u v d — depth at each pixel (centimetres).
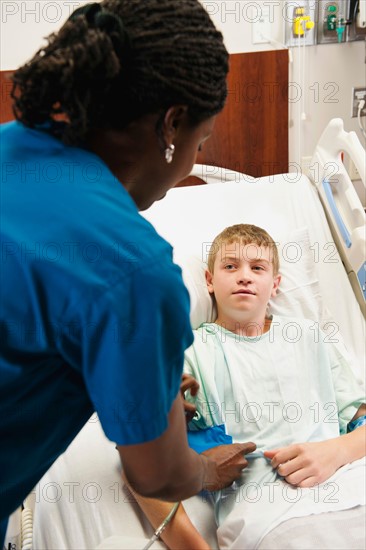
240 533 103
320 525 101
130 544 104
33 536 117
